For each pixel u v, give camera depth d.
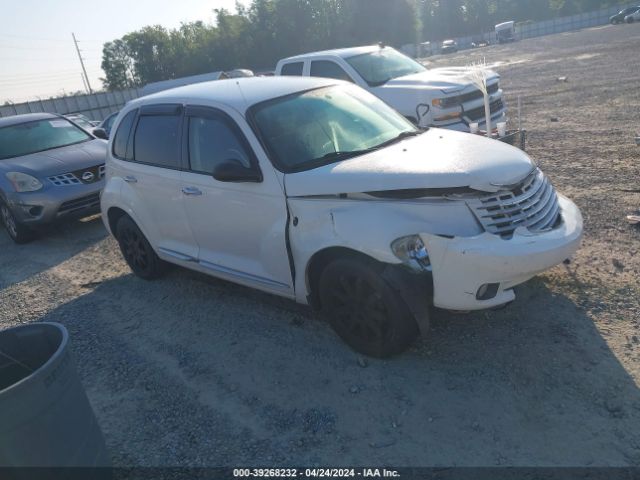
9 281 6.82
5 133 9.04
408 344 3.70
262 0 63.12
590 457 2.81
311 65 10.09
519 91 16.69
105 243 7.75
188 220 4.88
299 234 3.91
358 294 3.74
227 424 3.48
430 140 4.31
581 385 3.31
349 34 65.56
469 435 3.07
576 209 3.95
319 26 63.78
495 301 3.49
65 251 7.72
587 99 13.27
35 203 7.84
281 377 3.87
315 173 3.86
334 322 4.01
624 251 4.82
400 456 3.01
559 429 3.02
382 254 3.43
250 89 4.74
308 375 3.84
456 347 3.85
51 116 9.73
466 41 82.06
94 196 8.27
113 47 86.12
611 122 10.15
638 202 5.88
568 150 8.48
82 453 2.74
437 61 42.66
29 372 2.99
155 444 3.40
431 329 4.10
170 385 3.99
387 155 3.97
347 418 3.36
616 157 7.70
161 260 5.80
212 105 4.59
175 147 4.91
